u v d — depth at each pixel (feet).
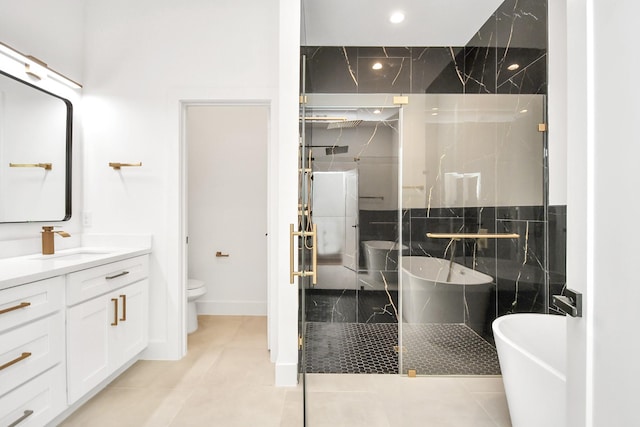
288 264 6.47
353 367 6.20
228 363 7.35
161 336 7.60
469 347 6.21
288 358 6.46
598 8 2.08
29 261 5.56
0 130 5.84
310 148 6.41
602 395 2.06
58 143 7.03
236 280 10.87
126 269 6.62
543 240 6.36
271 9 7.66
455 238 6.32
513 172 6.35
